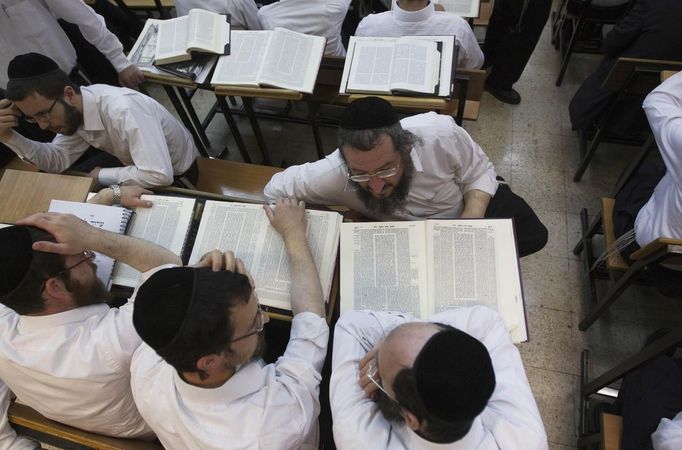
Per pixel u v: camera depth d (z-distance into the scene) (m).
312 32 2.08
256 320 0.90
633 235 1.50
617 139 2.34
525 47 2.45
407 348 0.71
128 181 1.69
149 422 0.94
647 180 1.64
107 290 1.17
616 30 1.90
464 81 1.76
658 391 1.19
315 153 2.69
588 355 1.83
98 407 1.03
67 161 1.88
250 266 1.20
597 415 1.60
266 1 2.73
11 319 1.05
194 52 1.96
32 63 1.45
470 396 0.63
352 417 0.88
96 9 2.82
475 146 1.47
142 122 1.66
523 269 2.09
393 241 1.20
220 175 1.98
